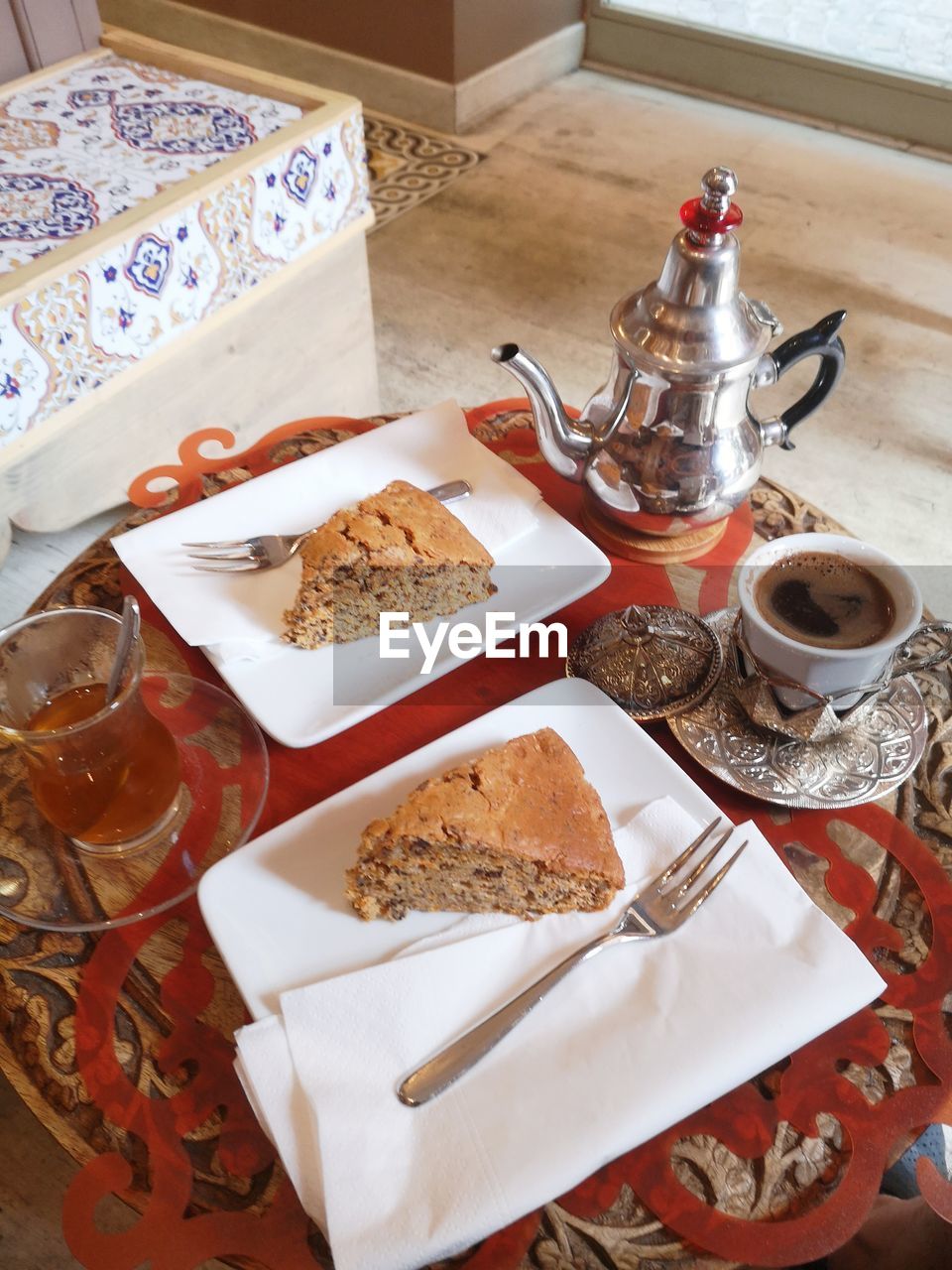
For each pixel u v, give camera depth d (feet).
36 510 5.11
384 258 8.86
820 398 3.23
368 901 2.32
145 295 4.95
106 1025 2.28
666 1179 2.06
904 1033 2.29
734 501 3.13
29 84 5.75
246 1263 1.98
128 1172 2.08
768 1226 2.00
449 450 3.53
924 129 10.11
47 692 2.60
